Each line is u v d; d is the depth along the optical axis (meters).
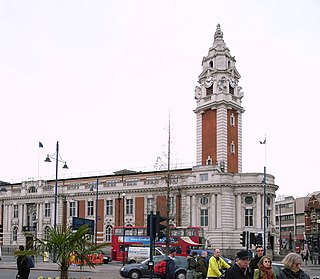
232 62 84.94
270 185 75.44
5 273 38.94
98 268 49.44
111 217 86.00
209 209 75.62
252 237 39.88
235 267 11.98
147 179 83.44
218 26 86.31
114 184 86.88
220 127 80.75
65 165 67.81
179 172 83.56
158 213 22.95
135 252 55.16
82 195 89.50
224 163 79.56
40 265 49.56
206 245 69.31
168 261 22.17
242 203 75.12
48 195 92.44
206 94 83.94
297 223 144.38
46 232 19.50
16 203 96.88
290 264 10.37
